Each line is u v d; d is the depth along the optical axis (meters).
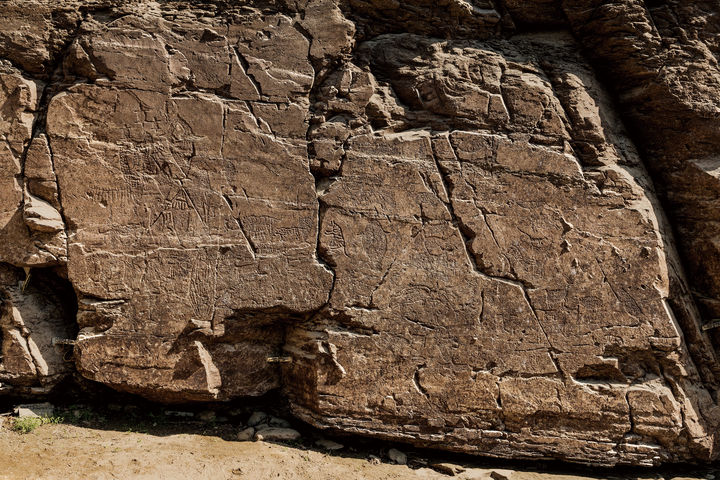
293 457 5.24
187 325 5.45
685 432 5.40
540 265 5.48
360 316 5.44
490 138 5.57
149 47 5.51
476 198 5.53
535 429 5.43
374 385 5.43
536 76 5.75
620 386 5.43
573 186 5.53
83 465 4.70
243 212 5.51
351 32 5.67
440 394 5.42
